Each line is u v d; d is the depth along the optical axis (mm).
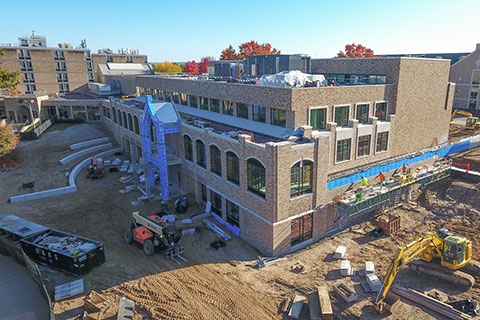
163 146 34219
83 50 105250
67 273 23719
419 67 35906
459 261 22000
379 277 22578
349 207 27281
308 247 27141
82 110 71312
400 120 35594
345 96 31156
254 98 32188
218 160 30703
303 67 42062
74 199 36344
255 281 22422
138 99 58938
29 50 96875
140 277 22969
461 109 76000
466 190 34750
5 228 27062
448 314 18766
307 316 19062
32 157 50031
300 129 28391
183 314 19391
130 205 34750
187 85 43688
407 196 34844
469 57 73438
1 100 75500
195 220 31250
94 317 18828
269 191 24469
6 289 22094
